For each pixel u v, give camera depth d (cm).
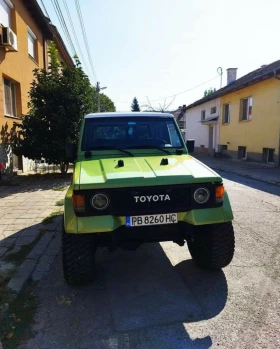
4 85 1079
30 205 674
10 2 1105
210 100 2308
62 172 1094
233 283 339
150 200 308
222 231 342
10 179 1007
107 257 421
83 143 427
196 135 2730
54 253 421
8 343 250
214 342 247
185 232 327
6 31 980
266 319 274
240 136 1770
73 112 1012
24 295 322
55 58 1235
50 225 534
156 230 319
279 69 1264
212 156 2216
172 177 314
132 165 354
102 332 263
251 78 1595
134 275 367
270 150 1463
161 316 284
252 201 724
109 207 302
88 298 317
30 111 1047
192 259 408
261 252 421
